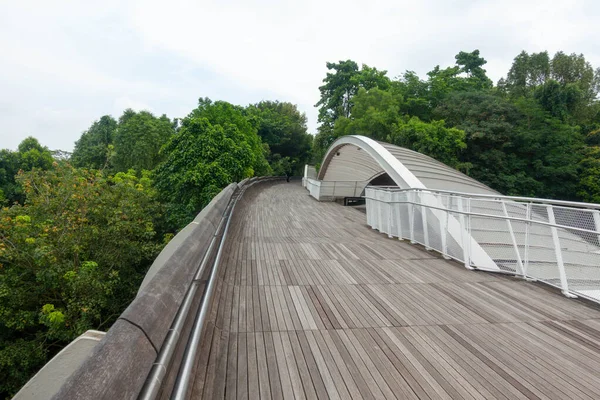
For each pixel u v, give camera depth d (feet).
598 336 10.34
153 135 97.19
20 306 28.89
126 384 3.67
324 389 7.07
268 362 8.00
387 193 28.63
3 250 28.14
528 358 8.87
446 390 7.27
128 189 44.37
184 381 5.07
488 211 23.45
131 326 4.60
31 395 5.26
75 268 30.14
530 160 92.17
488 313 11.97
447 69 118.32
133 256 36.45
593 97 128.57
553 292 14.51
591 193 86.48
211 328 9.16
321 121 147.13
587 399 7.19
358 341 9.38
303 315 11.03
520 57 142.10
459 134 82.02
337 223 35.24
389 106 95.71
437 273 17.02
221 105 87.76
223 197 21.43
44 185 37.81
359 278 15.61
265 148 136.77
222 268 15.60
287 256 19.30
